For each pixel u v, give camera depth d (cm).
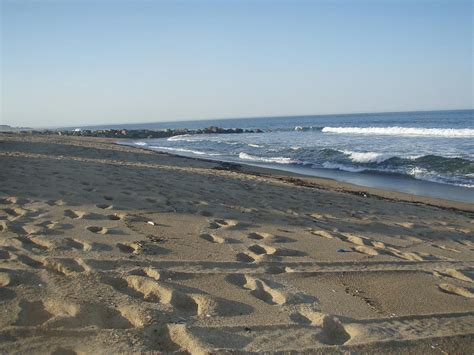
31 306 316
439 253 558
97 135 5919
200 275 400
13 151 1741
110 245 467
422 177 1553
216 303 336
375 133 4162
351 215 789
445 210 981
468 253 574
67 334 277
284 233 588
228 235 550
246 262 447
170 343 279
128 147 2805
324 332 304
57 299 326
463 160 1680
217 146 3434
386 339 296
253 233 575
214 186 985
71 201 663
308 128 6988
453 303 375
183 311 327
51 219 559
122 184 871
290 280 407
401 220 789
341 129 5172
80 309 310
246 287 386
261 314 326
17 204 630
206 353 258
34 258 411
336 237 589
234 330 296
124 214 612
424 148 2322
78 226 534
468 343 301
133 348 262
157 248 470
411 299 380
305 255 490
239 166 1867
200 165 1744
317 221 696
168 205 703
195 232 552
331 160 2102
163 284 363
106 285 356
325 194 1042
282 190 1038
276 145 3234
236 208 737
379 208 906
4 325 286
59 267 393
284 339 287
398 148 2394
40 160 1204
